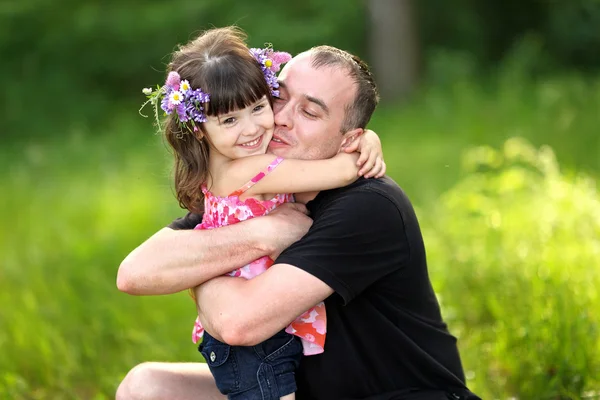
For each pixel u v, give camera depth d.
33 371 5.31
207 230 3.33
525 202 6.75
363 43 17.78
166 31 18.44
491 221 6.42
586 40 18.17
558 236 6.03
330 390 3.37
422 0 18.62
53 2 18.58
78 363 5.42
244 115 3.25
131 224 8.23
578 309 4.79
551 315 4.75
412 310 3.45
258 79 3.23
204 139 3.35
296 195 3.51
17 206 9.69
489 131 11.23
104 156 12.40
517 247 6.04
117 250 7.38
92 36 18.41
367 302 3.34
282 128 3.40
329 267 3.14
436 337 3.51
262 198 3.38
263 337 3.14
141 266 3.30
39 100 17.52
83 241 7.69
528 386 4.48
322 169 3.26
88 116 17.20
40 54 18.42
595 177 8.52
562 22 18.34
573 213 6.32
